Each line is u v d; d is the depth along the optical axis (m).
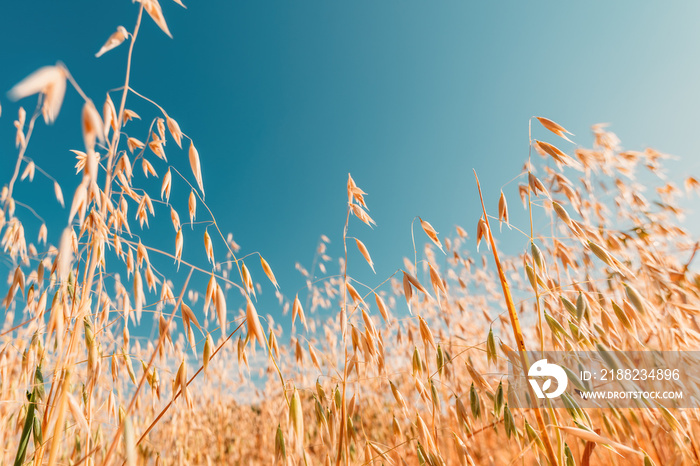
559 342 1.93
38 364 1.47
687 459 1.63
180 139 1.81
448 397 2.38
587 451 1.79
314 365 2.09
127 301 1.91
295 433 1.56
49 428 1.25
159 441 2.49
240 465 3.49
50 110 0.96
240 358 1.74
